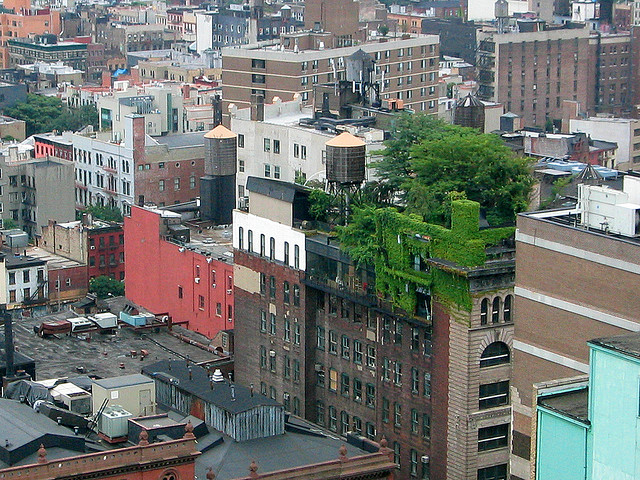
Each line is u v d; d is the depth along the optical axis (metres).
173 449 144.25
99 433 154.00
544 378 148.50
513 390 153.00
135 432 151.62
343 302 196.50
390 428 189.00
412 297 180.25
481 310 173.25
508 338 175.75
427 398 181.88
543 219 148.25
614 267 139.50
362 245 187.75
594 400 113.88
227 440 161.50
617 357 111.19
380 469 156.88
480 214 178.00
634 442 110.31
